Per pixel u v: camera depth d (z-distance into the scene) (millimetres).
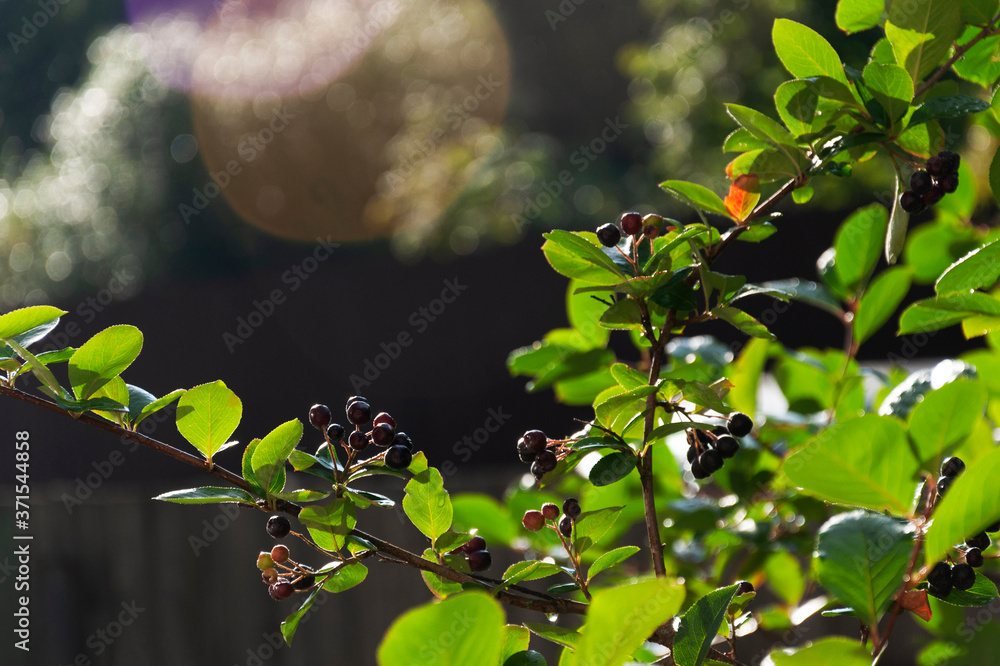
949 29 1491
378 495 1422
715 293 1562
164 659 6094
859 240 2473
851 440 1119
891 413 1712
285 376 6891
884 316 2469
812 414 2684
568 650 1208
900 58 1543
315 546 1475
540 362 2568
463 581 1429
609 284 1528
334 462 1435
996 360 2465
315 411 1453
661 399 1533
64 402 1390
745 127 1572
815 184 7379
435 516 1521
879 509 1192
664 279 1456
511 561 4758
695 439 1564
